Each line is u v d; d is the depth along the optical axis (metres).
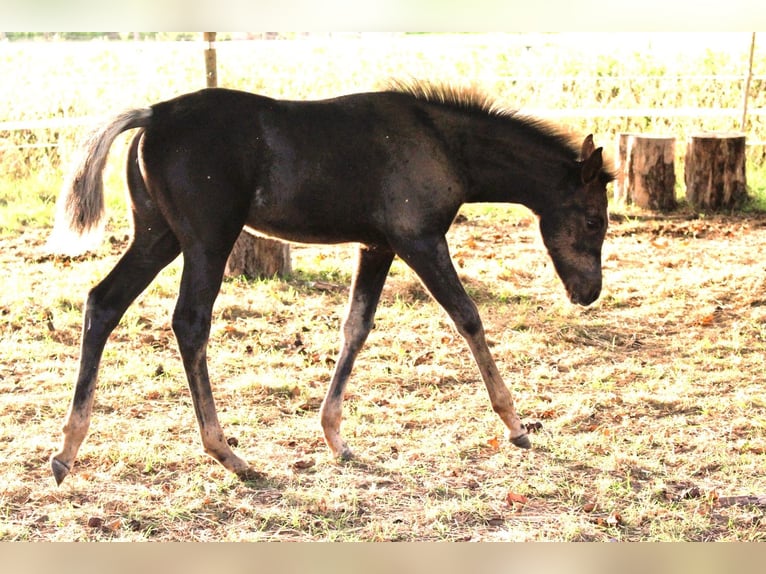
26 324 6.78
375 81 4.82
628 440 5.07
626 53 16.14
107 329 4.40
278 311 7.21
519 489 4.48
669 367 6.21
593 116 12.53
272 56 15.71
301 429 5.21
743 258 8.77
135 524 4.11
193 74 14.59
